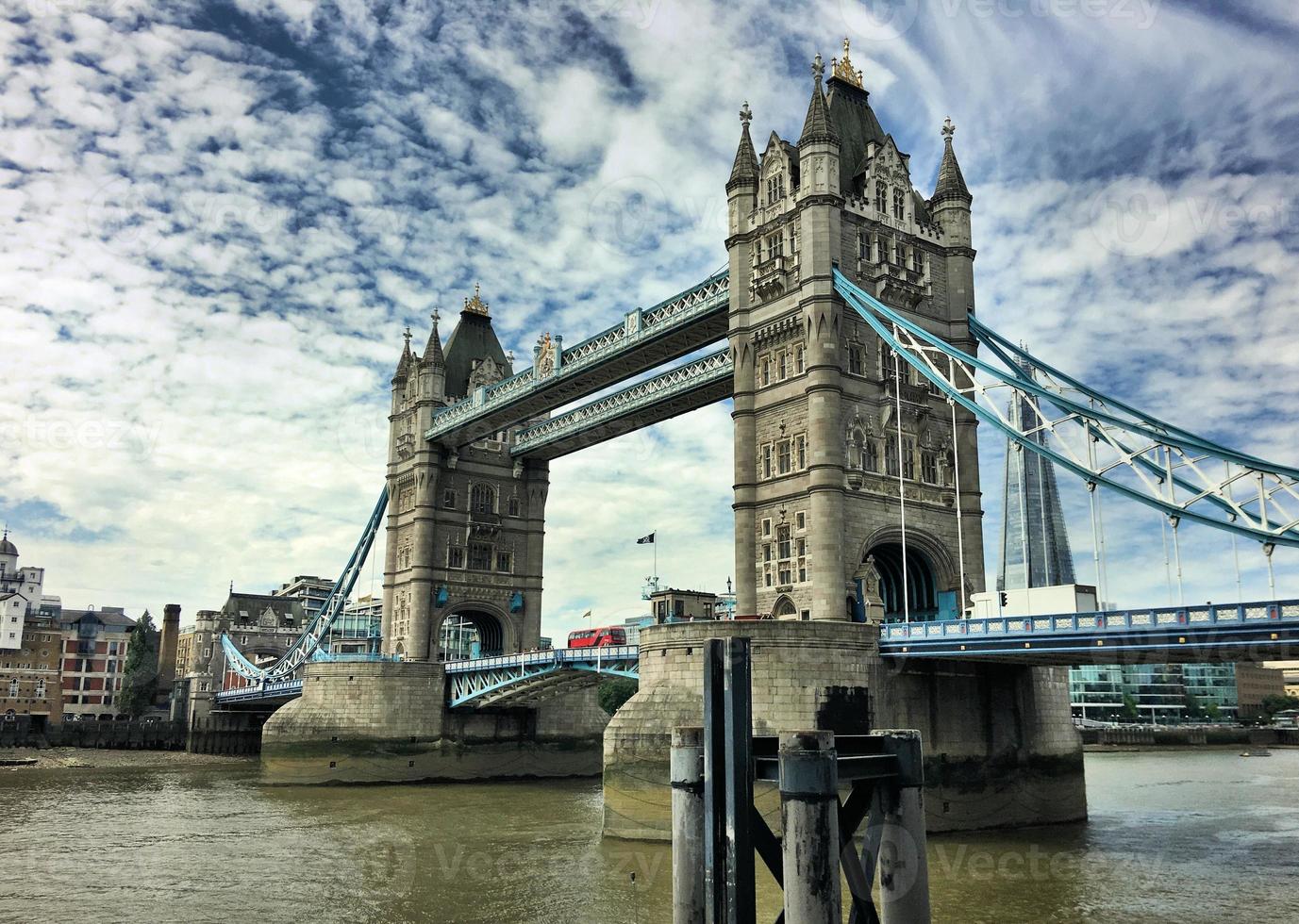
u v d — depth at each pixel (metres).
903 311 66.44
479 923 36.88
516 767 97.56
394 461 108.81
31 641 159.88
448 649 124.56
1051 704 61.75
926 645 53.12
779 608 62.81
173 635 178.62
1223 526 48.16
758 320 67.25
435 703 94.88
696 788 20.50
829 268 62.97
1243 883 41.69
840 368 62.62
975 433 67.75
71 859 50.03
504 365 112.19
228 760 122.94
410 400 108.31
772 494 64.62
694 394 79.94
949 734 56.34
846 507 61.31
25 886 43.66
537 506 109.38
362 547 114.69
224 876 45.41
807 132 65.44
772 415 65.62
